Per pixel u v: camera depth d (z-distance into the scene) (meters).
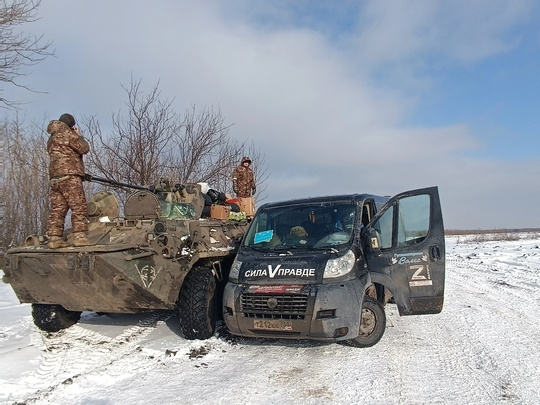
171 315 7.69
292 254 5.93
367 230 6.06
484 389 4.35
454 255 19.69
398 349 5.63
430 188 6.14
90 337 6.42
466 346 5.70
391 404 4.07
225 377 4.80
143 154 11.99
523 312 7.57
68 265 5.75
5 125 15.93
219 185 13.71
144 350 5.73
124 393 4.42
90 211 6.93
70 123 6.51
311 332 5.21
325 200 6.70
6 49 9.91
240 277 5.80
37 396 4.35
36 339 6.32
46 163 15.90
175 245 5.86
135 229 6.41
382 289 6.75
